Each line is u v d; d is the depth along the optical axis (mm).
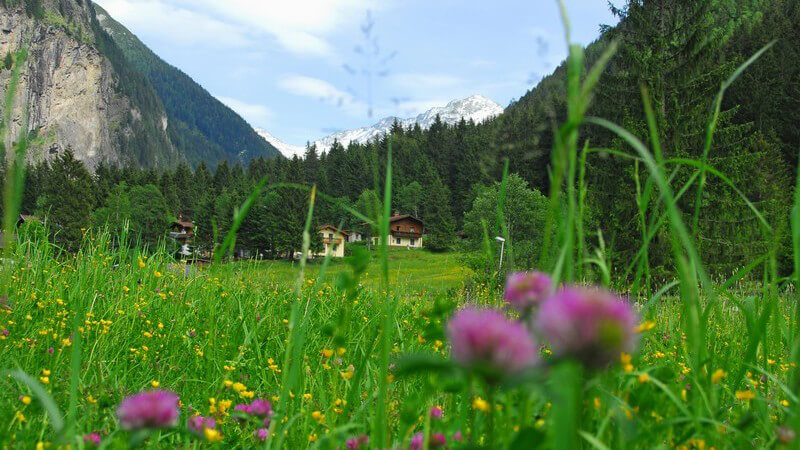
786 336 2498
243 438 2617
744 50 60969
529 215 54156
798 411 1456
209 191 161000
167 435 2445
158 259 6953
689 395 2082
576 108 1164
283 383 2152
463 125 151625
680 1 27812
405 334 4438
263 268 6953
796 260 1774
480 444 1797
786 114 53469
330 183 155750
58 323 4664
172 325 5035
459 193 135625
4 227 1620
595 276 1928
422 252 118000
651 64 26844
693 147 26328
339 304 5492
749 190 26203
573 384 813
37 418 2609
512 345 849
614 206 24906
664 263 19547
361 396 3096
